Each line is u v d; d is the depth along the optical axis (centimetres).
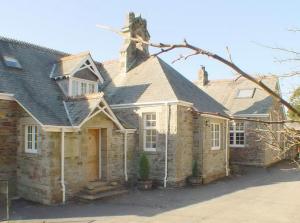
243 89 2944
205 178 1944
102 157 1697
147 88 1958
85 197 1477
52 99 1655
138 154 1886
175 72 2234
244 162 2733
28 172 1495
